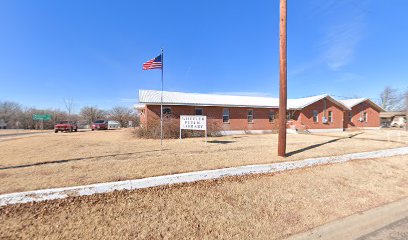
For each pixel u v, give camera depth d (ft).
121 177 16.08
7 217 11.41
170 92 74.13
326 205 15.49
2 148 32.83
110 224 11.55
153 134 49.03
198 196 15.15
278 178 19.48
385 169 24.91
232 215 13.25
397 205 16.20
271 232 11.84
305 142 39.86
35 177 16.16
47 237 10.29
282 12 24.66
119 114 165.37
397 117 143.13
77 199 13.32
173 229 11.54
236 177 18.72
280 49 24.91
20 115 158.61
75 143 39.09
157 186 15.75
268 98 88.43
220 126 60.80
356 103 91.09
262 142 39.63
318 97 79.82
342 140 44.50
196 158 23.36
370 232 12.23
